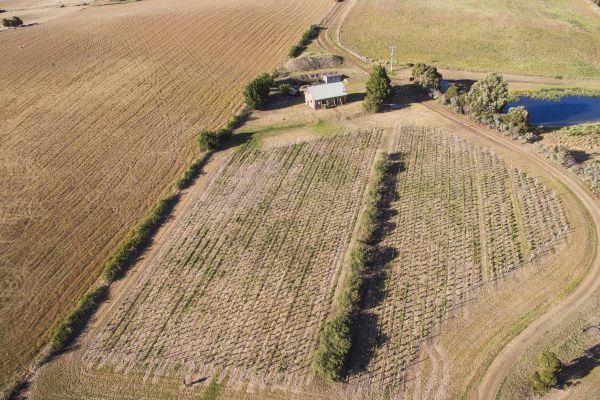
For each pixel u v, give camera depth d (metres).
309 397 34.72
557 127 65.62
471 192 53.22
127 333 40.19
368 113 71.12
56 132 70.75
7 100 81.00
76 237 50.59
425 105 72.56
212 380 36.22
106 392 35.94
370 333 38.75
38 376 37.22
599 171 52.25
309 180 57.38
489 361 36.06
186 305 42.31
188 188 57.53
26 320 41.62
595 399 33.19
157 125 71.62
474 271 43.47
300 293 42.66
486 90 65.62
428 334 38.38
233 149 64.69
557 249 45.00
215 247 48.38
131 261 47.38
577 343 36.75
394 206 52.12
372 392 34.75
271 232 49.84
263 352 37.91
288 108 74.56
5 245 49.72
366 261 44.91
